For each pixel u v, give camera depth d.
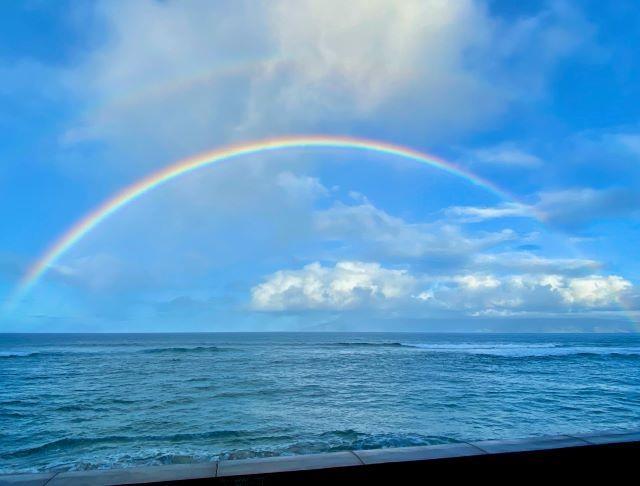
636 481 3.99
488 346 92.69
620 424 15.57
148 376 32.75
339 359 51.78
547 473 3.90
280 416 17.03
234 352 67.12
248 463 3.64
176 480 3.31
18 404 20.48
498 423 15.57
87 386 26.97
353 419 16.27
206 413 17.84
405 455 3.81
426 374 34.31
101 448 12.67
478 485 3.75
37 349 75.25
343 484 3.52
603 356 57.75
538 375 33.84
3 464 11.23
